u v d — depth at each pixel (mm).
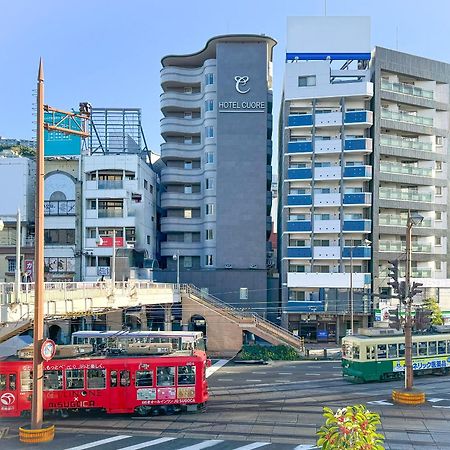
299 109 53406
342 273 50906
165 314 46812
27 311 21828
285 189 53250
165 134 60500
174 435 21062
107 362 24062
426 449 19047
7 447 19453
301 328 52438
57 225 54750
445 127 55438
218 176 55312
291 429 21781
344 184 52625
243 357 42156
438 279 53000
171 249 58031
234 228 54844
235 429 21859
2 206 54625
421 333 35031
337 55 53625
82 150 56781
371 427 12125
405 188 54781
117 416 24438
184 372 24531
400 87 53250
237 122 55469
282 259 54656
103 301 29250
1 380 23500
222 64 55750
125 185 54781
